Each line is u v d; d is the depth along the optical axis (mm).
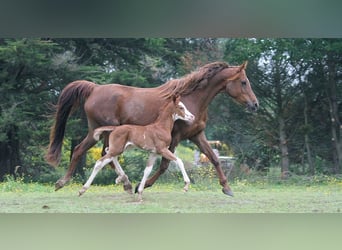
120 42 19125
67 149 19406
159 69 20047
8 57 17078
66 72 18000
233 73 10359
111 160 9938
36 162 18312
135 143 9719
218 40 20484
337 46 18547
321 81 19328
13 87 17844
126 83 18594
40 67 17828
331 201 10594
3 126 17266
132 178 17641
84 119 18047
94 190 13102
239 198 10852
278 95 19172
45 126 17641
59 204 9688
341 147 18953
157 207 9445
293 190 13602
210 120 19547
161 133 9727
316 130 19297
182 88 10242
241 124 19516
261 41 19016
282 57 18984
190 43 20719
